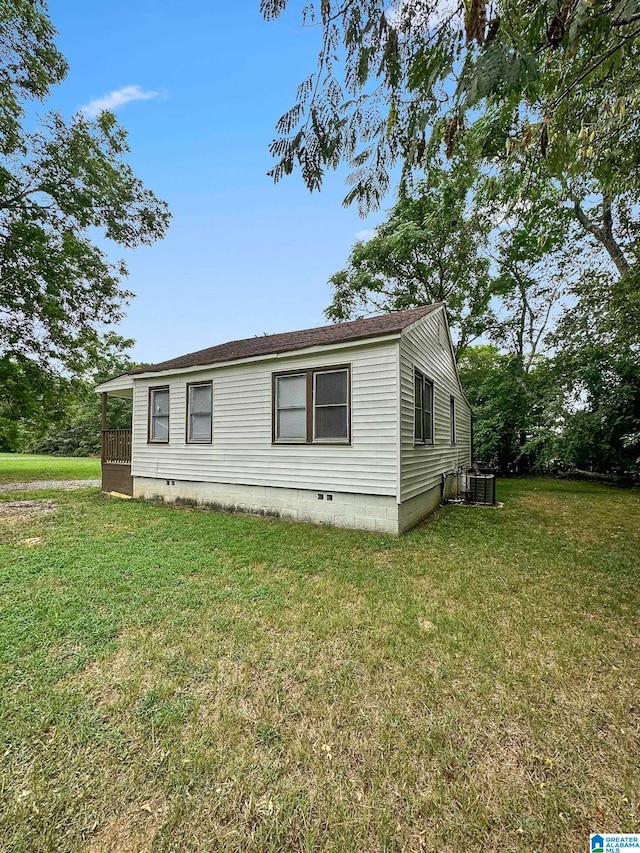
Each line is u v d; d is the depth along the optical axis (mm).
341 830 1479
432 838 1461
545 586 3941
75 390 14086
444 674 2461
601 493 11383
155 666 2514
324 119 2498
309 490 6816
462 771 1751
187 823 1505
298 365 6953
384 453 6043
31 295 11953
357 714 2102
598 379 12633
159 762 1777
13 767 1749
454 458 11445
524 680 2408
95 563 4488
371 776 1719
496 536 5977
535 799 1617
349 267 19891
